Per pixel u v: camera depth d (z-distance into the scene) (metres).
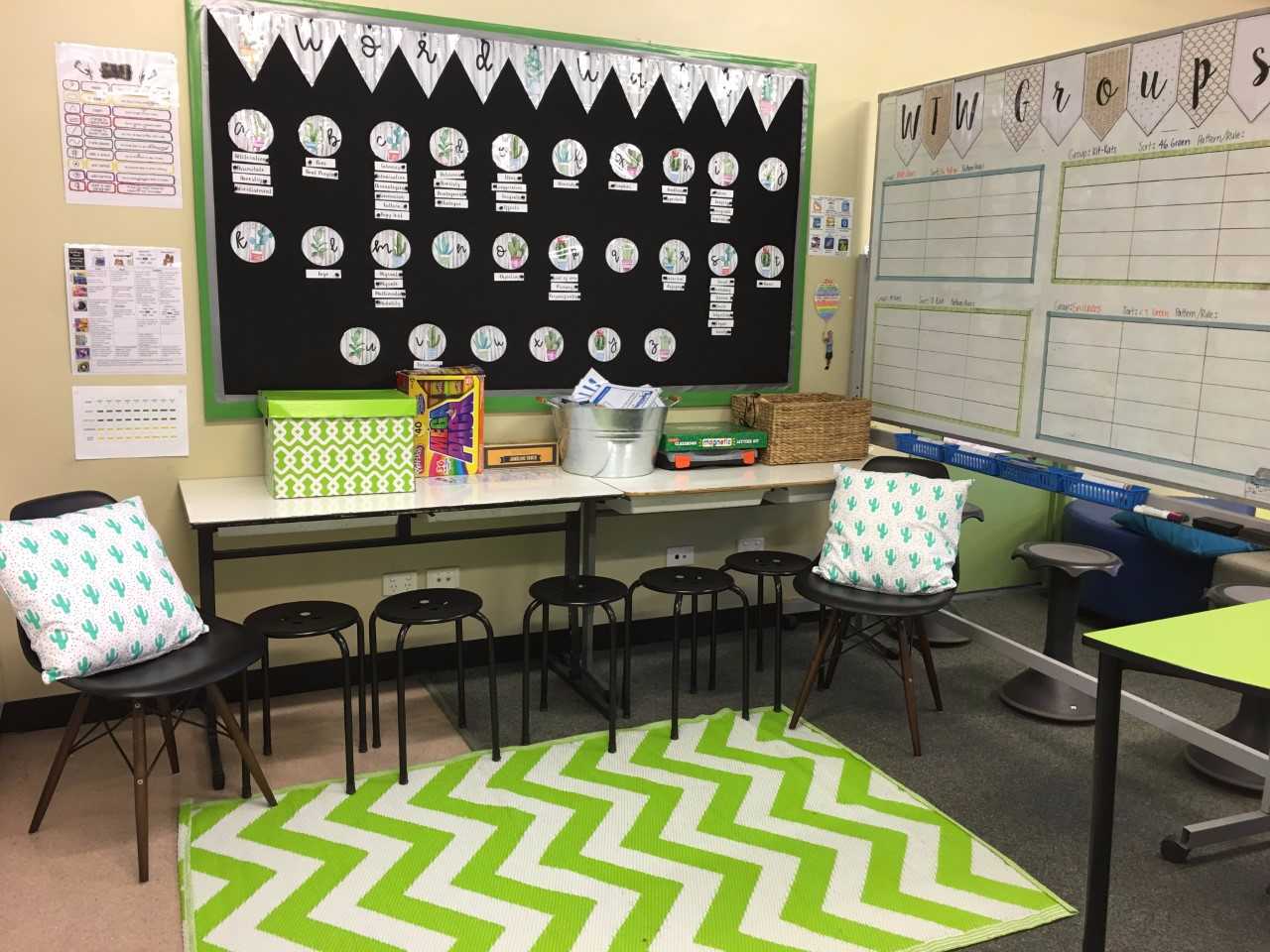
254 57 2.98
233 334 3.09
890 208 3.70
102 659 2.30
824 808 2.68
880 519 3.07
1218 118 2.49
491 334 3.45
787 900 2.28
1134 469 2.79
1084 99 2.86
